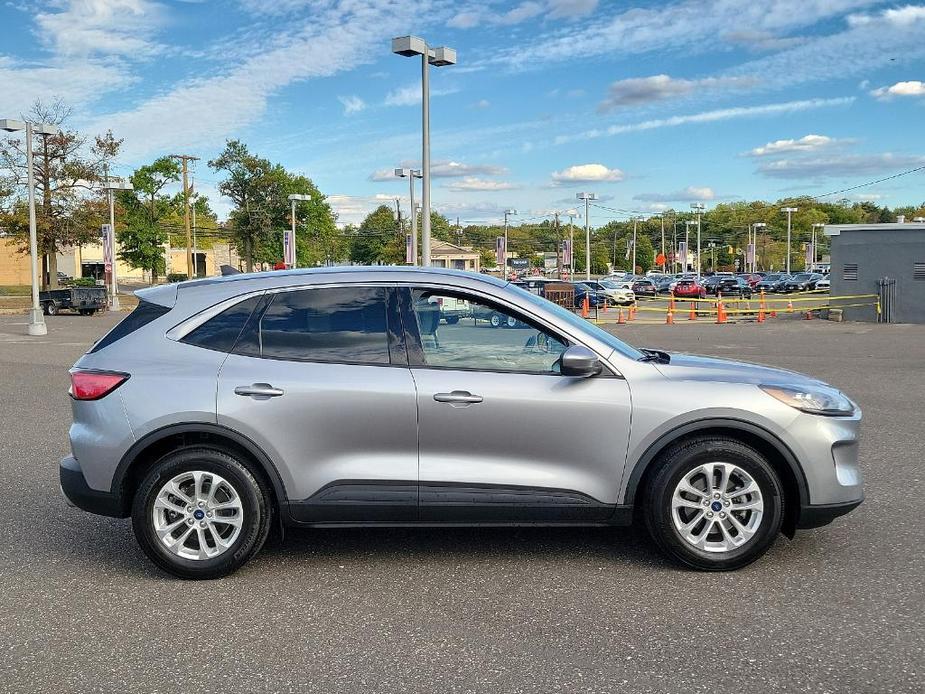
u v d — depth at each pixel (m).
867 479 6.80
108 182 53.00
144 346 4.80
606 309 46.34
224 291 4.91
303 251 84.50
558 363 4.71
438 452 4.64
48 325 32.97
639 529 5.56
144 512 4.65
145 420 4.64
